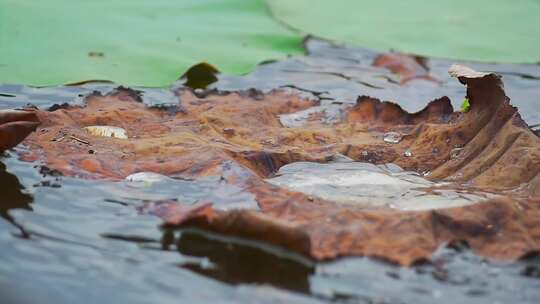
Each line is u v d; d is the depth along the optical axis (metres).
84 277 1.24
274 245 1.27
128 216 1.30
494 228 1.29
